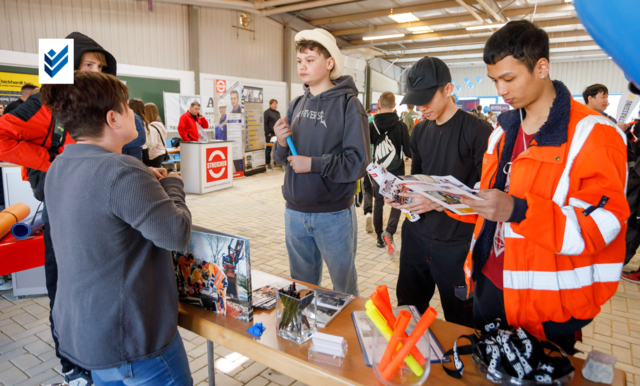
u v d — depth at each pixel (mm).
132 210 920
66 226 951
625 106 3840
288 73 11086
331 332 1146
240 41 9594
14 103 3057
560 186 947
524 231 887
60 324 1022
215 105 8445
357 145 1633
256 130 9750
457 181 1199
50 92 973
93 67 1676
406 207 1409
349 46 13914
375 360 907
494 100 19516
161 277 1068
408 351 839
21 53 6117
